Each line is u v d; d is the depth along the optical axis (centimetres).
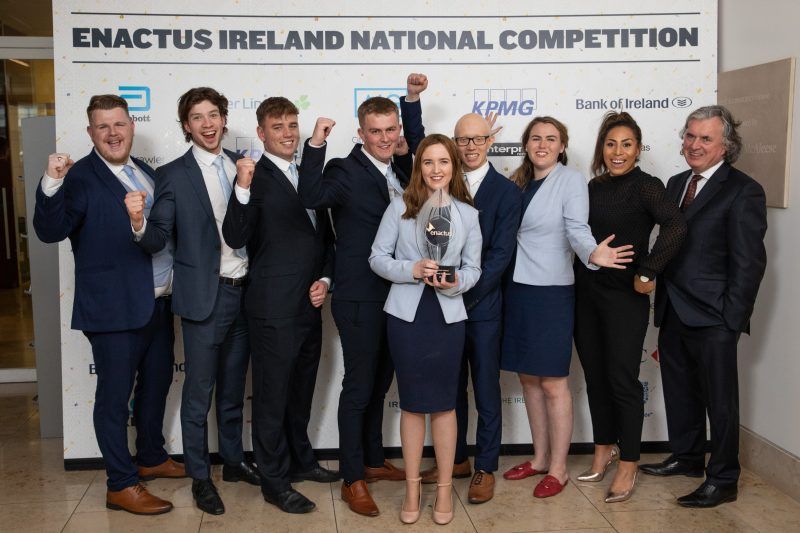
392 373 352
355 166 324
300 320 324
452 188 312
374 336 323
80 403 379
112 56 372
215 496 329
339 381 390
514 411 396
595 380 347
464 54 385
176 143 377
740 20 386
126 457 329
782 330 354
